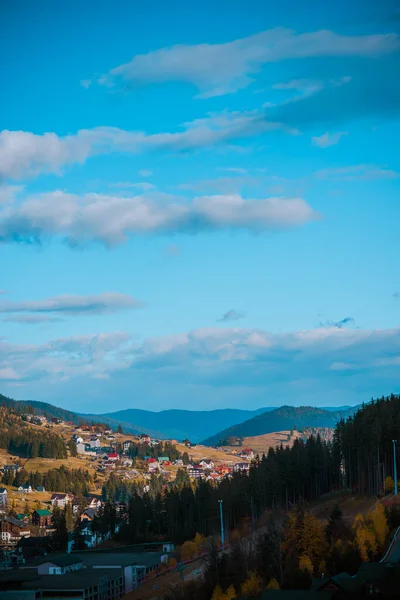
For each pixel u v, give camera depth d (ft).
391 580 344.69
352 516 518.37
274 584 385.09
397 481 574.56
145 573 572.92
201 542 590.55
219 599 389.19
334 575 394.11
